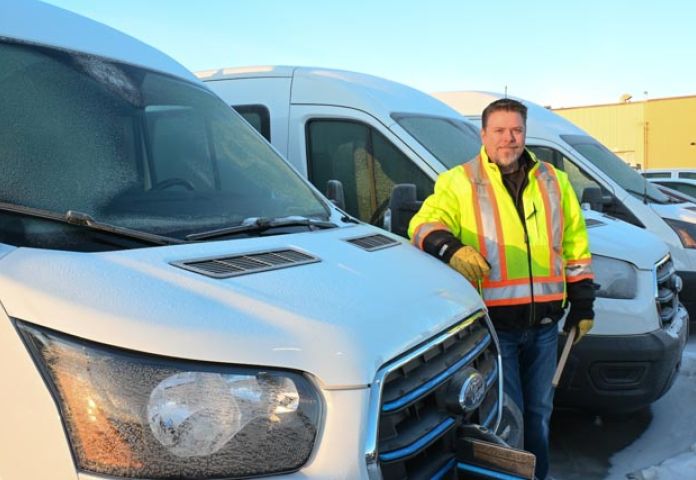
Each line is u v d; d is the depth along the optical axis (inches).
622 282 171.0
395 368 74.3
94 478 61.6
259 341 67.2
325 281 82.4
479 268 121.9
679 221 270.7
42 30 107.0
